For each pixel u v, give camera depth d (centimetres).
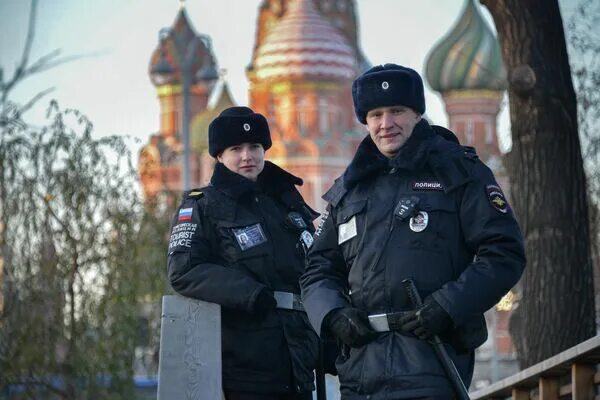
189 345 709
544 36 1193
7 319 2053
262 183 765
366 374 601
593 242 1800
